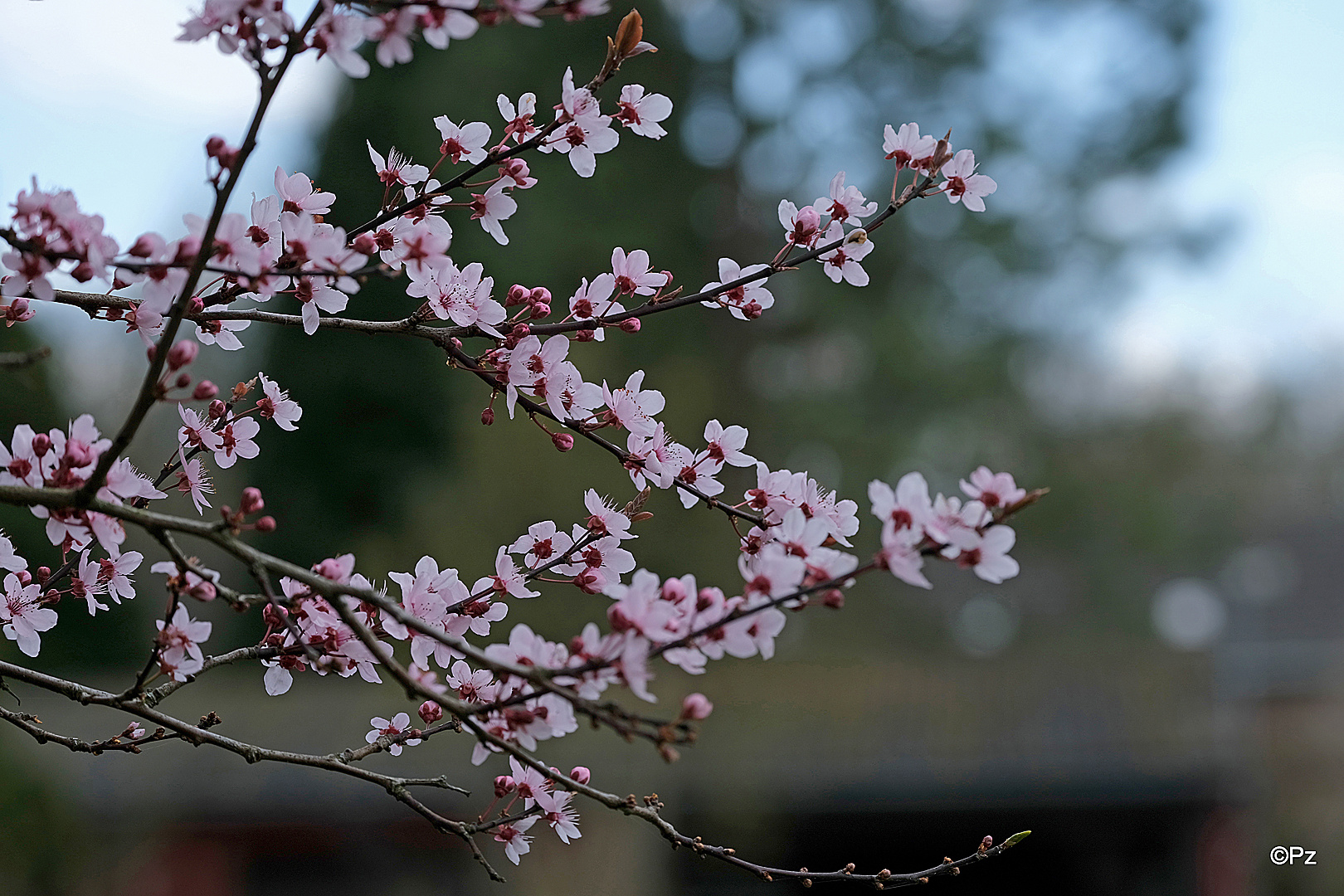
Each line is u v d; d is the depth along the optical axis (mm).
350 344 15133
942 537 1412
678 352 14953
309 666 1929
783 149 16969
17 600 2059
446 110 13992
